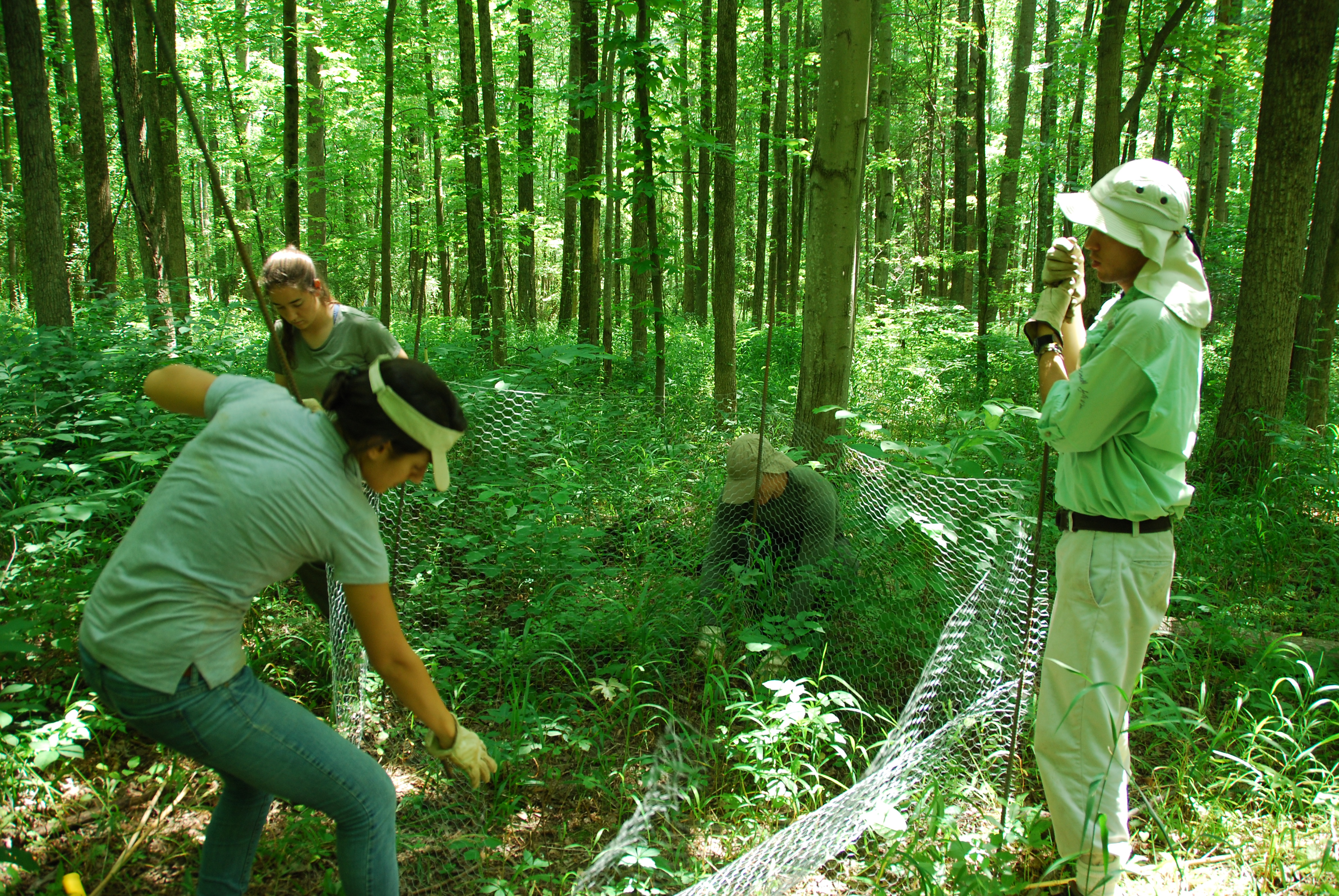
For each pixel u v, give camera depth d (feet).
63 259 20.35
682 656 11.23
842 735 8.71
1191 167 62.95
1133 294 6.72
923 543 10.72
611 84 22.24
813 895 7.33
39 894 6.83
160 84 30.07
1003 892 6.71
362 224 68.28
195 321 25.08
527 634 10.62
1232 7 34.04
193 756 5.38
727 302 21.65
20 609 9.34
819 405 14.08
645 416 18.43
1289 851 7.79
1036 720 7.32
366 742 9.26
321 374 9.83
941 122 67.46
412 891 7.23
